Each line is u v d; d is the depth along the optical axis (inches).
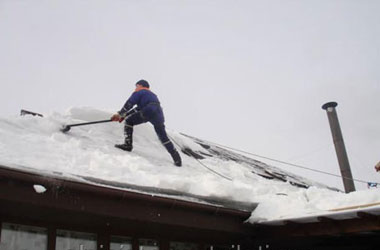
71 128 305.4
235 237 281.9
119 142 324.5
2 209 192.9
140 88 324.5
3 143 229.0
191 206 234.5
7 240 196.7
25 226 204.4
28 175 183.3
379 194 259.6
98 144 296.7
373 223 231.3
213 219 250.2
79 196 200.4
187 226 237.3
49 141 261.3
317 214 243.1
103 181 216.4
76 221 218.7
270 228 270.7
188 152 383.2
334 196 286.8
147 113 313.6
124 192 209.6
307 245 311.0
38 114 315.9
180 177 269.6
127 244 243.0
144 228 244.5
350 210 231.6
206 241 279.1
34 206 191.8
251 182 356.8
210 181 267.7
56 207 192.5
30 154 225.0
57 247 213.3
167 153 347.9
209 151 423.5
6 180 179.9
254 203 273.6
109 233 235.8
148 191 230.1
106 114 345.1
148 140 359.9
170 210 230.7
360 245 307.1
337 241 295.6
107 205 208.8
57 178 191.3
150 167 279.9
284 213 263.0
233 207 263.3
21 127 268.8
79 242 223.1
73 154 250.2
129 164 270.8
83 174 219.3
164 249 257.4
